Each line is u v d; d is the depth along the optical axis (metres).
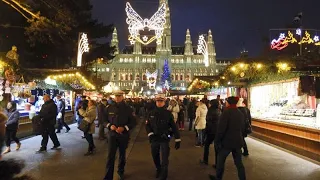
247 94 17.11
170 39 153.25
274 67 13.09
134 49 154.25
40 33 17.52
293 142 11.01
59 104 18.23
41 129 11.27
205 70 155.50
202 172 8.26
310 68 10.50
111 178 7.17
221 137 6.72
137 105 37.06
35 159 9.80
